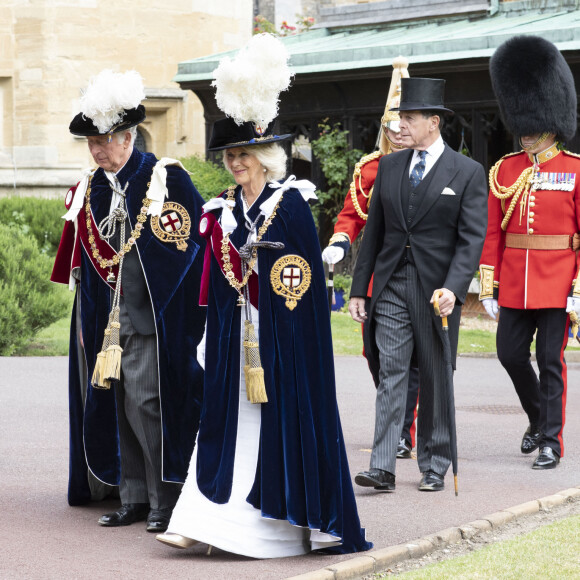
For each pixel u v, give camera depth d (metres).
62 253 17.06
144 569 14.09
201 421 14.75
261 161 14.77
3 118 63.59
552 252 21.23
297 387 14.52
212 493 14.41
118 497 17.94
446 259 18.31
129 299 16.20
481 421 26.11
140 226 16.23
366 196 21.03
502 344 21.78
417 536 15.83
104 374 15.59
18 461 20.66
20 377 31.50
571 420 26.41
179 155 67.00
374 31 59.00
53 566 14.20
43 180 62.59
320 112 54.53
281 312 14.60
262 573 13.91
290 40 60.81
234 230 14.91
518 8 53.56
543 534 15.62
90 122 16.12
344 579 13.91
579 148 45.91
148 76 65.75
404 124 18.41
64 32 62.88
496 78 21.58
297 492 14.38
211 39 68.00
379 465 18.47
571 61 45.28
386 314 18.70
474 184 18.30
